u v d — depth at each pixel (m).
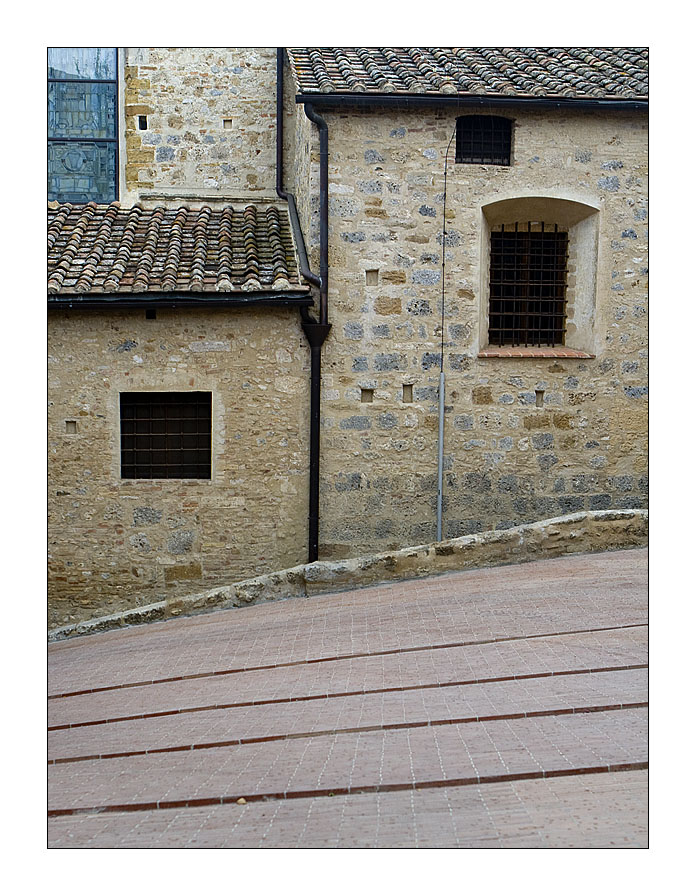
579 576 9.25
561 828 4.47
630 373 11.20
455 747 5.55
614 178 11.02
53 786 5.54
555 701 6.15
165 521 10.74
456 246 10.89
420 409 10.94
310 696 6.78
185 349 10.67
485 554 10.02
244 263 11.09
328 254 10.75
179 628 9.32
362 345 10.84
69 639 9.66
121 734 6.41
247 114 12.95
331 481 10.87
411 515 10.97
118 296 10.35
